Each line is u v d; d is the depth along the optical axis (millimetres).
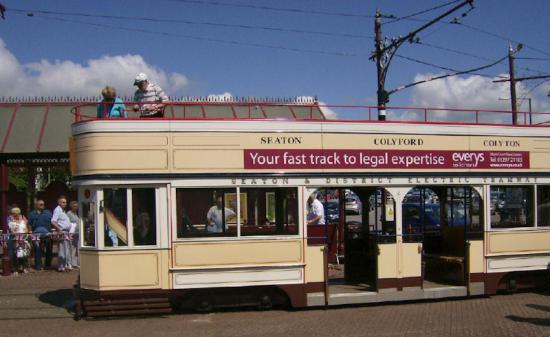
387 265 9695
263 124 9172
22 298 10508
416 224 11844
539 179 10703
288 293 9125
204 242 8820
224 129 9016
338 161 9469
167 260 8727
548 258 10711
